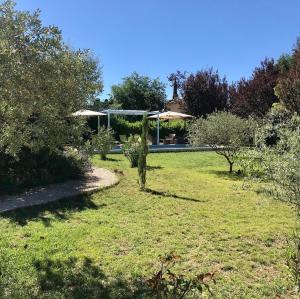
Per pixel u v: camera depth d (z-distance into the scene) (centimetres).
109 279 583
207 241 767
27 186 1183
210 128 1750
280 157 602
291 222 912
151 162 2120
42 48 492
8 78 461
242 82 3641
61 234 768
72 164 1355
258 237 795
